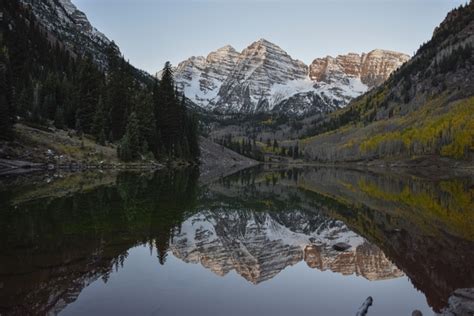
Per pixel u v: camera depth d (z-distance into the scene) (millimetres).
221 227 29328
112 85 103500
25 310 12477
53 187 46031
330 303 14719
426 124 189000
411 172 135625
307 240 26406
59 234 23000
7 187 44781
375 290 16438
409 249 23781
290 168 164250
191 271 17688
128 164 88875
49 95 100250
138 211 32531
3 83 73312
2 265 16875
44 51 153625
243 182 73188
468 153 148000
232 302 14297
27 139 76000
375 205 43812
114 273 16594
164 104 110188
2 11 152625
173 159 110375
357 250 23516
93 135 94062
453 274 18703
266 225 31531
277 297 15148
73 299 13594
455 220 34312
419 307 14508
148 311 12906
